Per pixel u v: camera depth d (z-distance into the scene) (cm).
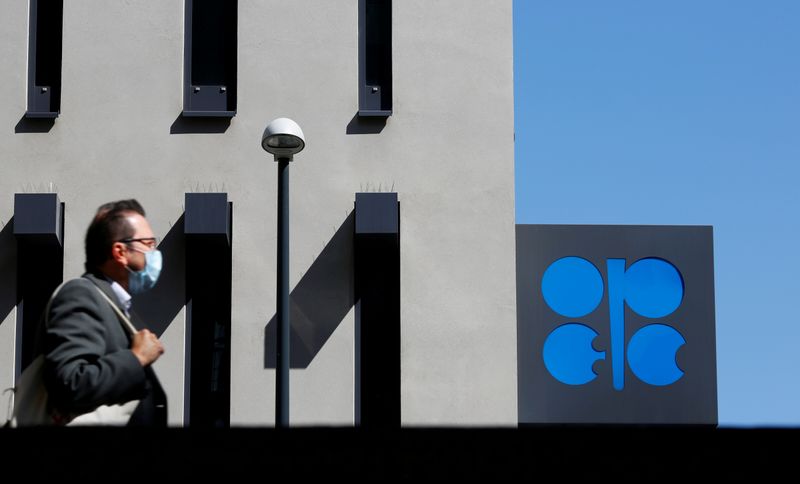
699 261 1773
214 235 1600
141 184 1661
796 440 357
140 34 1688
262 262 1641
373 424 1619
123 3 1692
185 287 1628
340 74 1686
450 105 1684
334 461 365
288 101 1678
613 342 1755
